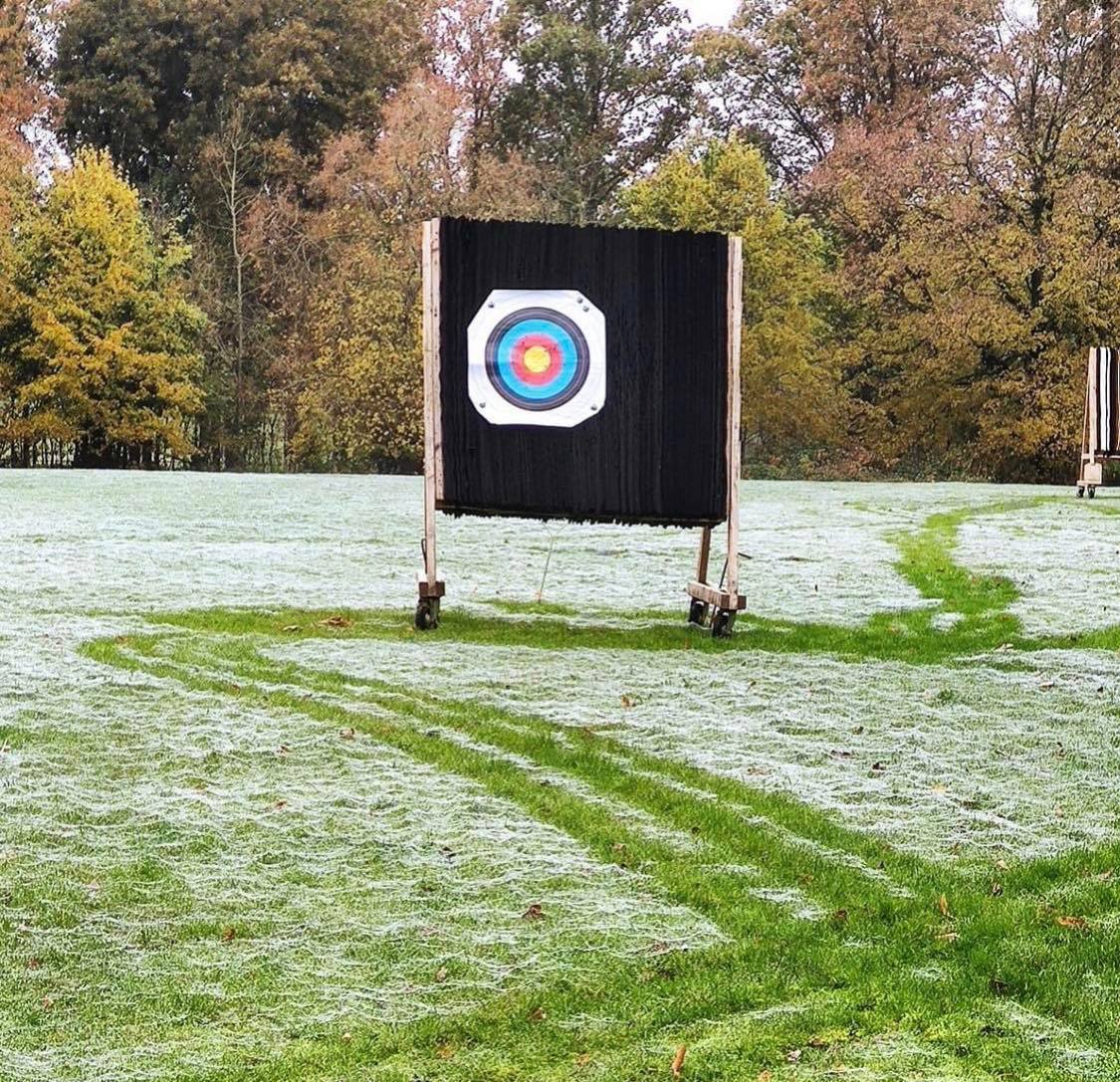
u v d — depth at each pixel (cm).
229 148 5112
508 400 1108
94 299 4338
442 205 4716
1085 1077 445
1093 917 571
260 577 1415
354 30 5528
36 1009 487
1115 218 3975
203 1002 493
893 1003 495
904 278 4319
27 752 780
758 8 5341
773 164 5359
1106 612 1253
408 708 896
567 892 593
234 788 728
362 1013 485
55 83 5428
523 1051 462
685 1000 496
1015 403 4141
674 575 1484
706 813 693
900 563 1564
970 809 704
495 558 1588
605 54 5500
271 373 4934
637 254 1110
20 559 1502
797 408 4416
